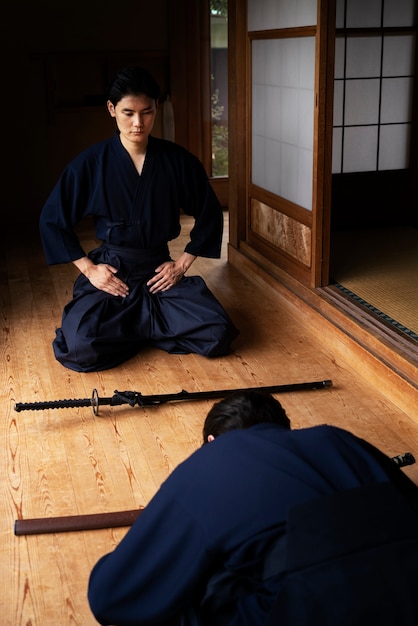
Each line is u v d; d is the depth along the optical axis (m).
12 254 4.86
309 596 1.24
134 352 3.32
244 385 3.02
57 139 5.56
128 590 1.42
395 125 4.93
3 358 3.29
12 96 5.39
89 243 5.14
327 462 1.38
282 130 3.96
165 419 2.77
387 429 2.68
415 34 4.79
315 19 3.37
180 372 3.15
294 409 2.82
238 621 1.34
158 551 1.40
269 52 4.03
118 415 2.80
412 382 2.76
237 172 4.52
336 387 2.99
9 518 2.22
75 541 2.12
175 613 1.44
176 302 3.28
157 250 3.34
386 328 3.14
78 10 5.33
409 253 4.42
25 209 5.66
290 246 3.97
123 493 2.33
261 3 4.04
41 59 5.34
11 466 2.48
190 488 1.39
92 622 1.83
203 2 5.55
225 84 5.82
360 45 4.71
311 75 3.54
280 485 1.33
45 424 2.74
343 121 4.82
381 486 1.34
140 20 5.47
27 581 1.97
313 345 3.40
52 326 3.64
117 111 3.01
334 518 1.28
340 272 4.05
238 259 4.53
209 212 3.36
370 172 4.95
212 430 1.59
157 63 5.64
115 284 3.23
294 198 3.89
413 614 1.23
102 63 5.50
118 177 3.17
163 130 5.80
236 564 1.33
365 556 1.26
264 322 3.68
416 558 1.27
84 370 3.14
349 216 5.00
